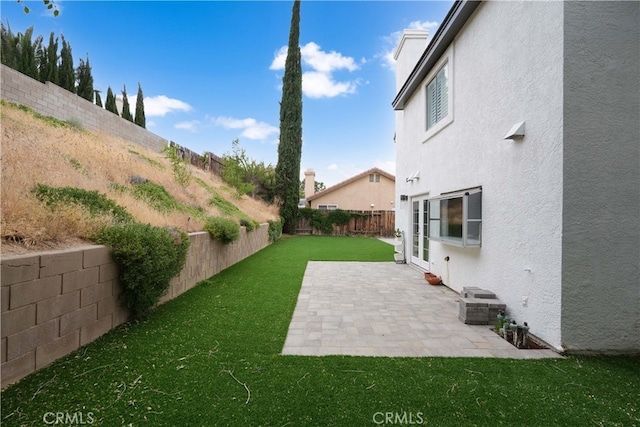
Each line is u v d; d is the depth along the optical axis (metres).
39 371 2.58
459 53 5.88
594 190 3.34
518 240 4.07
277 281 6.59
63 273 2.87
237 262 9.17
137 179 8.22
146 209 5.80
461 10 5.32
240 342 3.42
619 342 3.33
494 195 4.66
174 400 2.29
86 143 8.38
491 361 3.10
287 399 2.36
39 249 2.92
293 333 3.80
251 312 4.50
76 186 5.09
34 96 9.34
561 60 3.35
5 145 5.15
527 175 3.91
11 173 3.88
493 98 4.70
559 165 3.37
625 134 3.36
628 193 3.35
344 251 12.54
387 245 15.30
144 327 3.77
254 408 2.23
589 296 3.33
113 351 3.06
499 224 4.52
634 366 3.03
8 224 2.85
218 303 4.91
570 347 3.32
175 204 8.15
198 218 7.56
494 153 4.66
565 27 3.34
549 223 3.52
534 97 3.79
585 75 3.34
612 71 3.36
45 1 3.08
